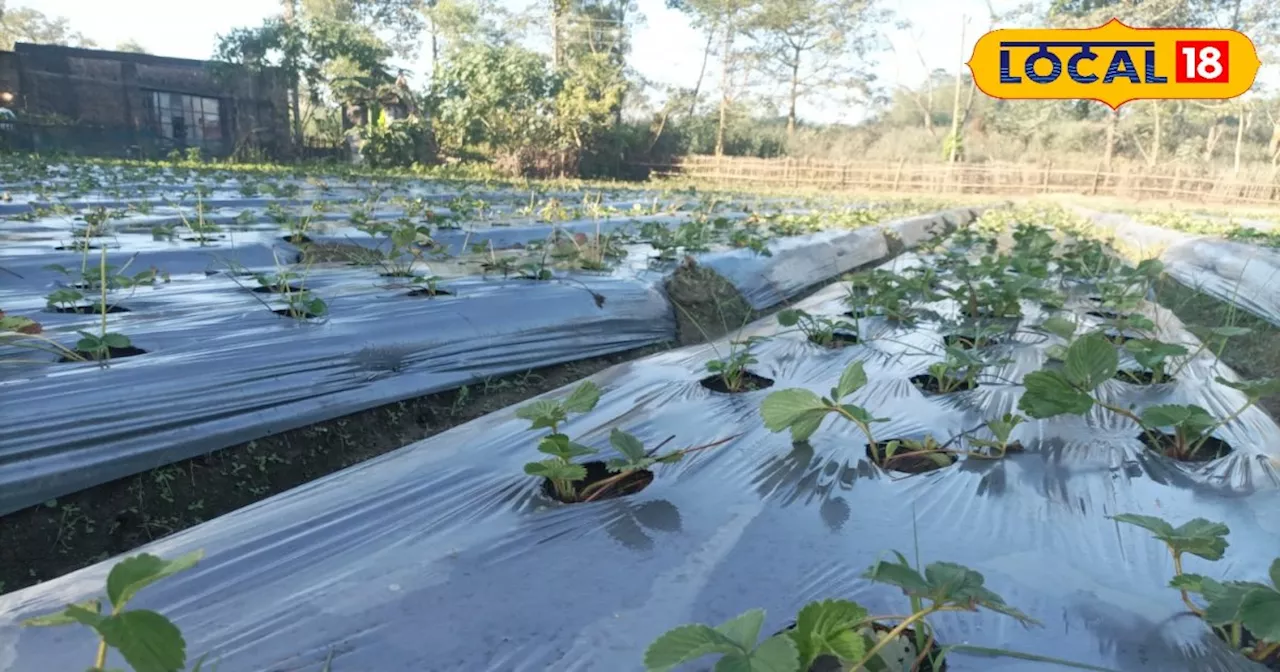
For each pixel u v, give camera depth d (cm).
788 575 155
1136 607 142
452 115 2052
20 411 230
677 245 612
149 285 389
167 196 904
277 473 273
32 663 123
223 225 661
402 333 338
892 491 196
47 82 1716
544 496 190
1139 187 2352
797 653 98
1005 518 181
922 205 1636
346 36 2016
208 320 326
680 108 2939
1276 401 370
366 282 426
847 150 3066
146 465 245
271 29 1894
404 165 1952
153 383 259
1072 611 141
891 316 431
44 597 142
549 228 744
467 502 186
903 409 270
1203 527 142
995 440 228
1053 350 322
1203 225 1122
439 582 149
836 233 805
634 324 444
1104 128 2891
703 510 183
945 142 2656
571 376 387
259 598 143
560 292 422
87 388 247
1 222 603
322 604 141
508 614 140
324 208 781
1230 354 484
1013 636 133
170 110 1858
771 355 356
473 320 369
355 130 1945
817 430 240
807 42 3016
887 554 163
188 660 125
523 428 242
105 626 88
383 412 316
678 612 142
